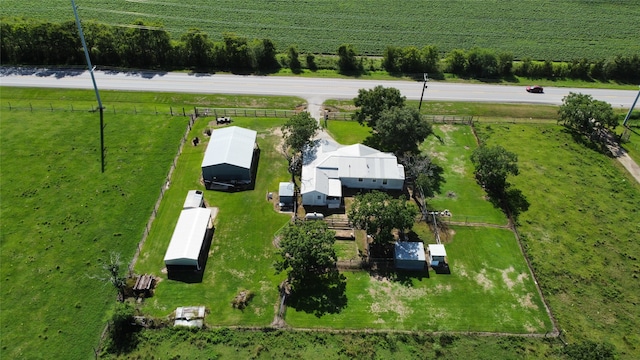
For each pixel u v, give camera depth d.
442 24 116.06
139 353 45.19
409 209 55.34
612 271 55.78
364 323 48.84
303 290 51.88
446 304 51.19
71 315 48.28
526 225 61.34
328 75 94.88
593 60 100.69
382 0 125.31
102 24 93.44
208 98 84.25
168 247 54.22
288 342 46.66
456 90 91.75
